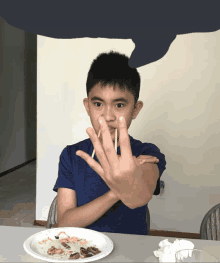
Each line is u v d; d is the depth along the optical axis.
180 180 2.25
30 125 4.89
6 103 4.08
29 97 4.82
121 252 0.69
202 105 2.17
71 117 2.32
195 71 2.15
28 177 3.92
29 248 0.67
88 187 0.98
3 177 3.90
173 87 2.19
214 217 1.10
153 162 0.78
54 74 2.29
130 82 0.91
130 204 0.51
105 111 0.91
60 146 2.36
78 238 0.75
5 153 4.07
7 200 2.98
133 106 0.94
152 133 2.25
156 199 2.30
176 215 2.28
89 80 0.94
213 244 0.75
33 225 2.38
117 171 0.47
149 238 0.77
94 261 0.64
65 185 0.99
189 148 2.22
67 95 2.30
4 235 0.77
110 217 0.93
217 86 2.14
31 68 4.86
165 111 2.21
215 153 2.19
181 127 2.21
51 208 1.19
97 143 0.48
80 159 1.01
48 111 2.34
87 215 0.83
